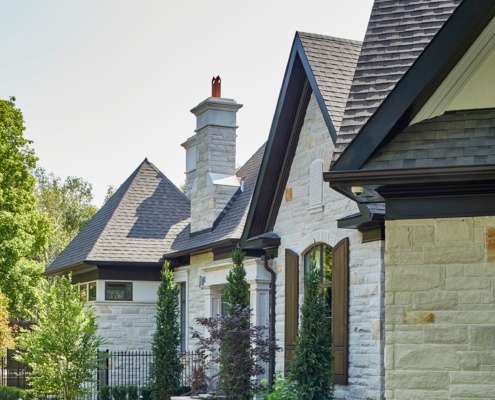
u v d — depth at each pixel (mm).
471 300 10008
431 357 10023
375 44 12383
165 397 24031
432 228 10180
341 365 16484
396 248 10242
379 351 15562
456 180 9711
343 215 17125
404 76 9883
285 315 19000
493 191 9969
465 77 10227
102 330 27391
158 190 30516
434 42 9719
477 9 9391
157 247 27969
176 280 26875
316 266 18078
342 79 17500
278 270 19844
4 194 33531
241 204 24422
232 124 26172
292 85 18594
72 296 23672
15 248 32562
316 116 18266
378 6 12930
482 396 9867
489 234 10023
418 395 10000
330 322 16156
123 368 27453
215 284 23594
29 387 28281
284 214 19609
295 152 19172
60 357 23438
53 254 56531
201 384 19547
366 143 9977
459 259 10086
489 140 9875
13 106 34906
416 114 10211
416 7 12695
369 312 15922
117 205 29422
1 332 27141
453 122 10219
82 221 61344
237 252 20047
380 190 10227
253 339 19328
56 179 63344
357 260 16406
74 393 23375
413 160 9875
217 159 25859
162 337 24406
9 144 34500
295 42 18203
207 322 19156
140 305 27875
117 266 27625
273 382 19875
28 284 33000
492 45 9766
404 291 10164
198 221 26156
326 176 9945
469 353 9953
